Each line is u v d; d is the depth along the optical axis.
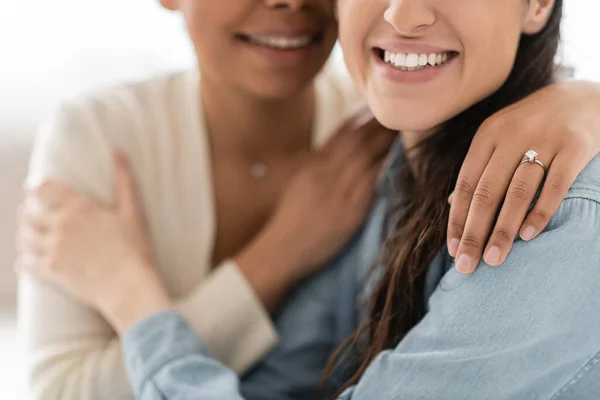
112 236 1.09
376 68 0.79
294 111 1.14
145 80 1.24
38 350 1.08
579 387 0.70
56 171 1.15
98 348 1.08
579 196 0.67
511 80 0.82
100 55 1.90
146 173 1.17
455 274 0.72
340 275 1.11
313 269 1.12
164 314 1.00
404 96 0.77
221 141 1.17
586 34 1.32
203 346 0.98
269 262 1.10
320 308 1.10
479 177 0.69
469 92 0.77
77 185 1.15
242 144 1.17
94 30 1.89
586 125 0.71
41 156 1.18
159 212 1.17
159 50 1.89
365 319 0.94
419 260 0.80
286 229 1.11
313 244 1.10
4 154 1.79
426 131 0.87
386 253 0.90
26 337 1.10
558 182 0.65
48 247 1.09
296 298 1.12
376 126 1.12
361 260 1.07
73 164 1.15
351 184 1.11
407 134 0.91
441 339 0.72
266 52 1.02
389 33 0.76
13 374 1.58
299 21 0.99
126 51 1.90
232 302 1.08
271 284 1.10
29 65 1.90
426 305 0.84
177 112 1.18
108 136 1.18
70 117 1.18
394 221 0.94
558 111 0.72
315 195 1.12
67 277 1.07
